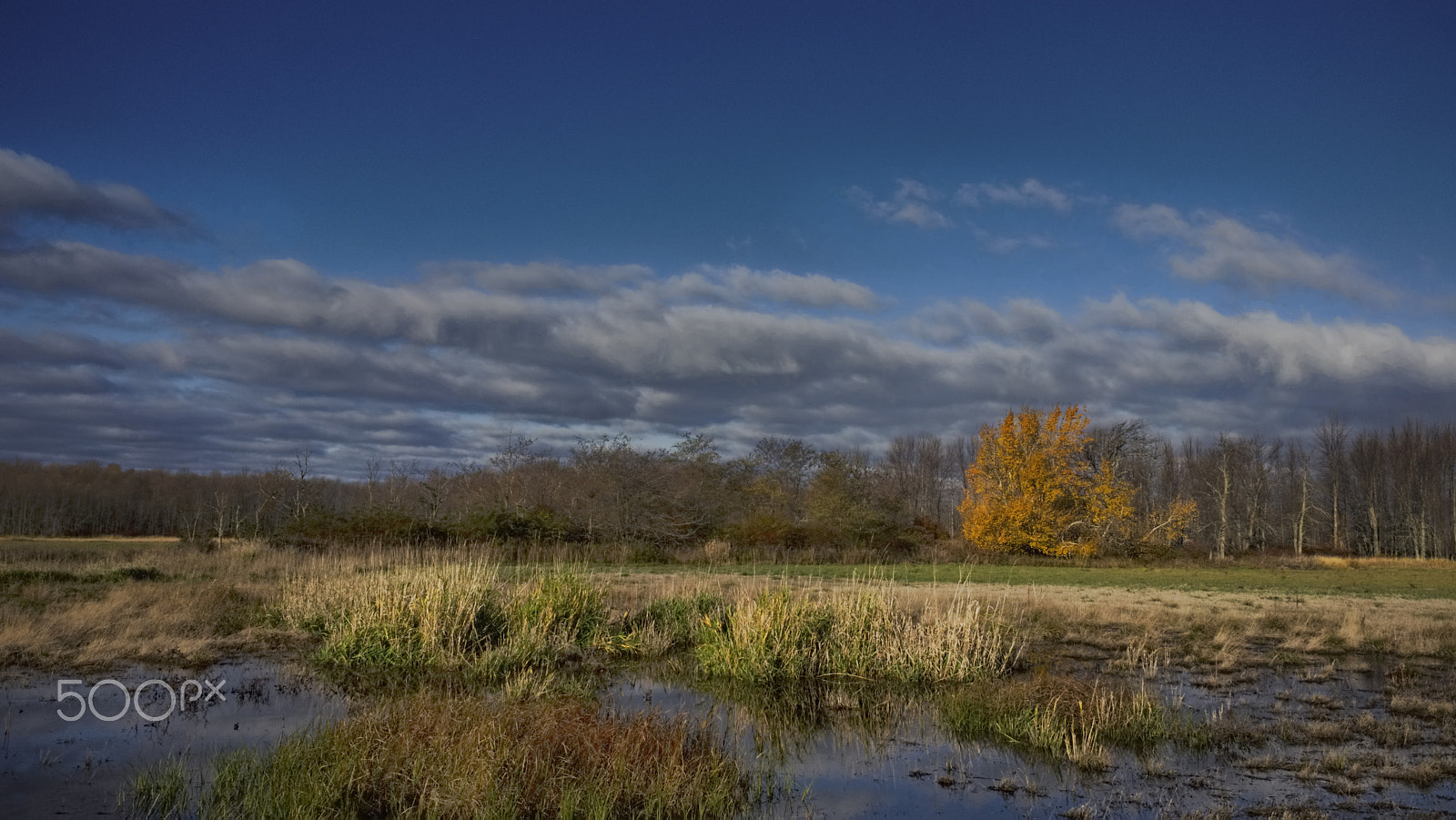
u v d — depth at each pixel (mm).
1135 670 13625
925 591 24109
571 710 8539
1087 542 46844
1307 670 13820
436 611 13820
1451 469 69125
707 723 9547
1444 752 9023
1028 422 46438
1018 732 9820
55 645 13320
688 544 39062
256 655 13719
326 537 31625
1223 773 8445
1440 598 27641
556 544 33781
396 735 7852
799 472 56156
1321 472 77375
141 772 7750
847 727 10422
